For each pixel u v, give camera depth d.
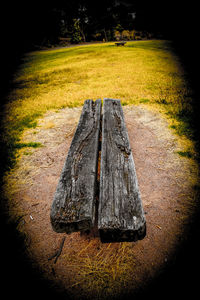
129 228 0.87
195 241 1.33
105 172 1.22
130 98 4.29
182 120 3.12
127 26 45.78
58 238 1.42
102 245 1.35
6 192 1.90
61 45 37.31
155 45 17.22
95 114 2.23
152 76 6.09
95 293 1.09
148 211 1.60
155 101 4.01
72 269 1.21
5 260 1.28
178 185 1.87
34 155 2.53
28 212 1.67
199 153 2.30
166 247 1.31
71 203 0.98
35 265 1.24
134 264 1.21
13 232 1.48
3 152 2.55
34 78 7.83
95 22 41.47
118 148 1.50
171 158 2.28
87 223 0.92
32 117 3.79
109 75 6.71
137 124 3.19
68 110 4.02
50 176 2.14
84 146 1.53
